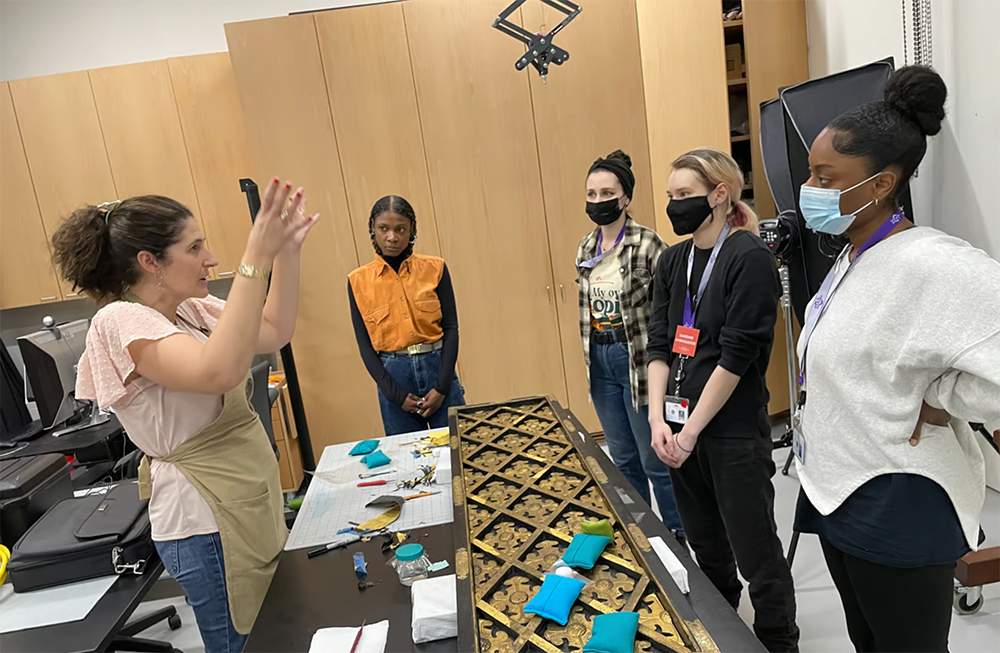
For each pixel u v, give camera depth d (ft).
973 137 7.61
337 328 11.23
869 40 9.59
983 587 6.86
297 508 5.73
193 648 7.49
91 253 4.04
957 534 3.57
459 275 11.39
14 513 6.13
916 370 3.41
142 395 4.15
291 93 10.59
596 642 3.00
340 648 3.43
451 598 3.61
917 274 3.32
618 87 11.00
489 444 5.62
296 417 10.43
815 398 3.92
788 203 8.79
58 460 6.72
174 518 4.26
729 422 5.38
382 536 4.66
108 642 4.45
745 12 10.98
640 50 10.98
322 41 10.52
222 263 11.84
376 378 8.05
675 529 7.69
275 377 11.21
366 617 3.77
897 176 3.54
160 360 3.91
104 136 11.32
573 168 11.20
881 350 3.47
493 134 10.99
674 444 5.50
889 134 3.45
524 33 8.33
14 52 12.00
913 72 3.49
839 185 3.61
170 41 12.02
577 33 10.83
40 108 11.20
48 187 11.43
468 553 3.87
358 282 8.08
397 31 10.61
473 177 11.10
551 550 3.92
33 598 4.97
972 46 7.45
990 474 8.45
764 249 5.23
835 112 7.72
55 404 8.87
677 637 3.08
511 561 3.77
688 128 11.89
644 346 7.14
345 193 10.92
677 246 5.96
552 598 3.35
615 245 7.25
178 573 4.33
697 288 5.65
